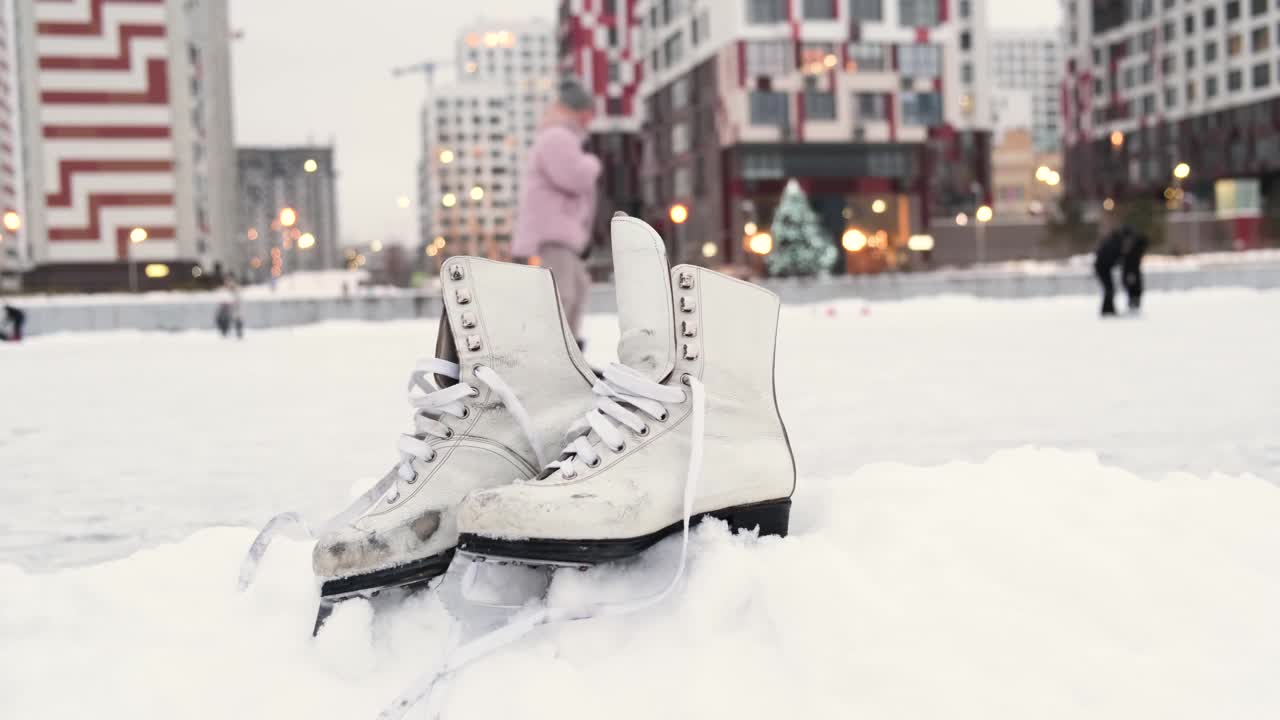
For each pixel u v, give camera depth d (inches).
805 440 151.5
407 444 63.3
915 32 1860.2
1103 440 141.3
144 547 96.4
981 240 1812.3
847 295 1059.3
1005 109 3789.4
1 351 645.9
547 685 48.8
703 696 48.2
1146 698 46.2
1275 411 167.5
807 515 76.4
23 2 1675.7
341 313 932.0
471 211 4894.2
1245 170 2247.8
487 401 66.8
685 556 56.2
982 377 253.3
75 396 298.2
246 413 229.3
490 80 5565.9
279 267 1988.2
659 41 2182.6
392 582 58.1
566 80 259.6
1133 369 259.6
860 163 1868.8
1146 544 63.7
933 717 45.7
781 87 1834.4
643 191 2362.2
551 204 261.4
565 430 68.6
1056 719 45.0
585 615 53.1
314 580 66.6
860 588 56.8
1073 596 56.9
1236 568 59.7
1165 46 2471.7
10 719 50.1
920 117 1873.8
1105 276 590.2
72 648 58.3
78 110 1692.9
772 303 72.4
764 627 54.7
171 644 58.6
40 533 103.1
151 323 886.4
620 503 57.9
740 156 1839.3
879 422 170.6
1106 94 2669.8
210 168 2082.9
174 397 283.6
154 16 1708.9
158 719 49.9
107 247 1705.2
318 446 167.3
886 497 76.7
